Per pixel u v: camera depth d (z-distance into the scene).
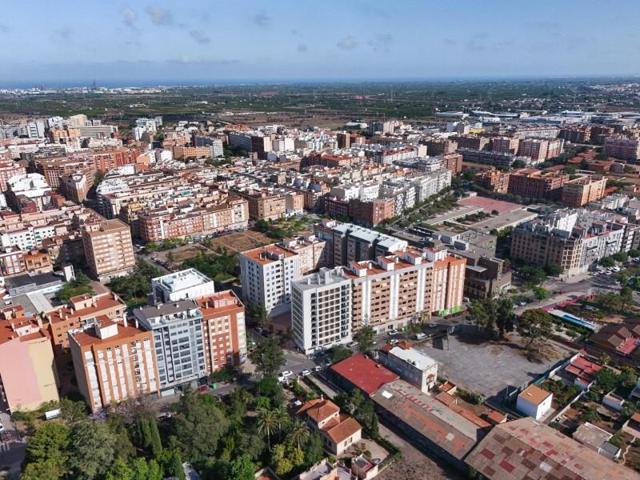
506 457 189.50
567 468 180.38
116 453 189.88
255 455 197.00
